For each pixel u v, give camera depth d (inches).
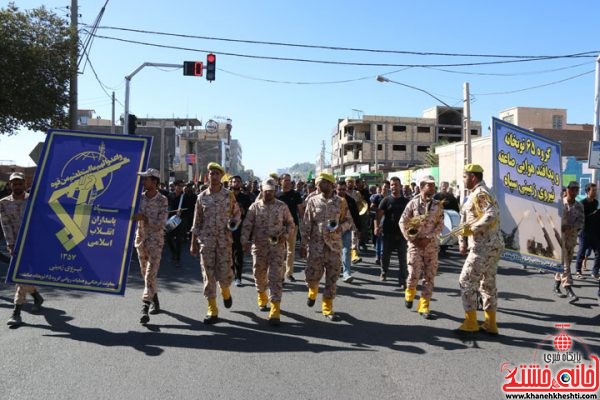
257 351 202.7
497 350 207.9
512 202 287.6
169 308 271.6
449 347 210.8
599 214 373.7
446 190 489.4
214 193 249.8
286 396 159.5
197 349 204.2
